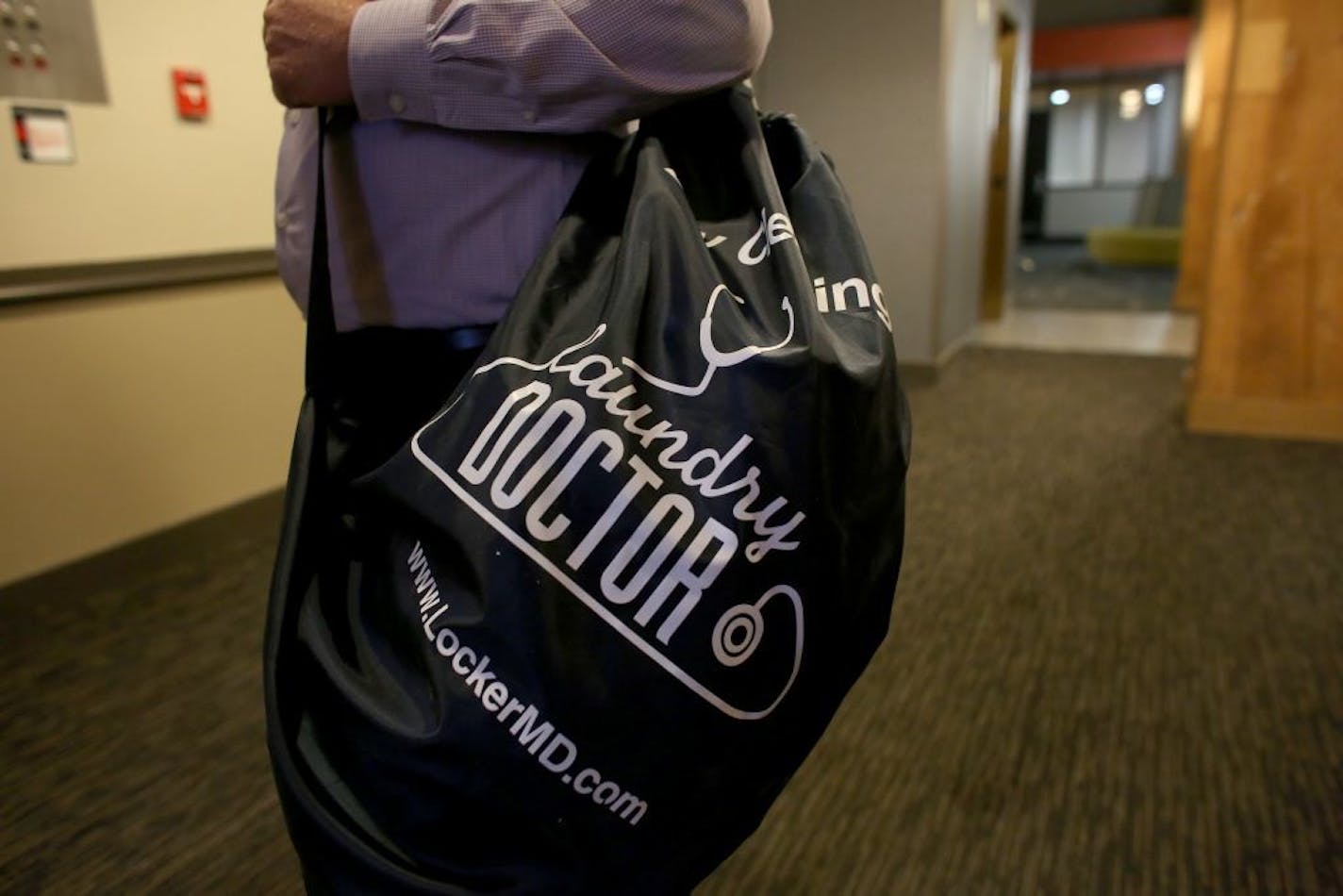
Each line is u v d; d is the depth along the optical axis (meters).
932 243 3.81
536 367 0.49
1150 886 1.09
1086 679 1.55
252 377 2.31
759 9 0.56
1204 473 2.60
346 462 0.58
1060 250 10.95
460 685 0.45
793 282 0.50
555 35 0.50
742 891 1.09
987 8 4.48
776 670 0.48
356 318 0.63
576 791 0.45
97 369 1.97
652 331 0.49
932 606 1.83
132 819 1.25
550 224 0.60
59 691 1.59
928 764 1.33
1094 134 12.29
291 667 0.49
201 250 2.13
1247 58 2.71
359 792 0.47
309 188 0.63
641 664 0.45
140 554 2.08
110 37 1.90
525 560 0.45
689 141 0.62
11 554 1.86
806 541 0.47
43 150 1.80
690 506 0.46
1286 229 2.79
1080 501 2.41
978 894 1.09
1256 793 1.25
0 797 1.30
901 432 0.55
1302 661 1.59
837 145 3.91
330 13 0.55
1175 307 5.75
